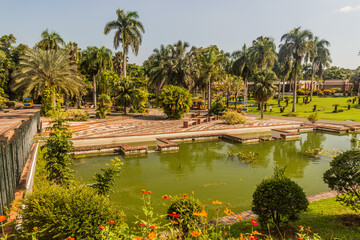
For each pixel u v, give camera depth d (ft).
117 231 8.70
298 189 16.02
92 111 116.88
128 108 130.41
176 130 64.13
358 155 18.04
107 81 136.56
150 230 8.81
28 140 28.02
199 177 32.07
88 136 52.37
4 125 47.96
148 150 47.16
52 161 19.42
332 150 48.88
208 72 119.44
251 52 138.10
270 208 15.64
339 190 19.33
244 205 23.50
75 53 132.67
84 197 11.26
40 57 79.71
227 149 49.24
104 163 38.11
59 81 83.56
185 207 13.87
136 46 126.11
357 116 102.89
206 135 58.85
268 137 62.64
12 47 179.22
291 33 120.78
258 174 33.58
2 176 12.76
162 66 122.31
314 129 75.46
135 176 32.17
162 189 27.68
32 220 10.03
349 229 16.25
